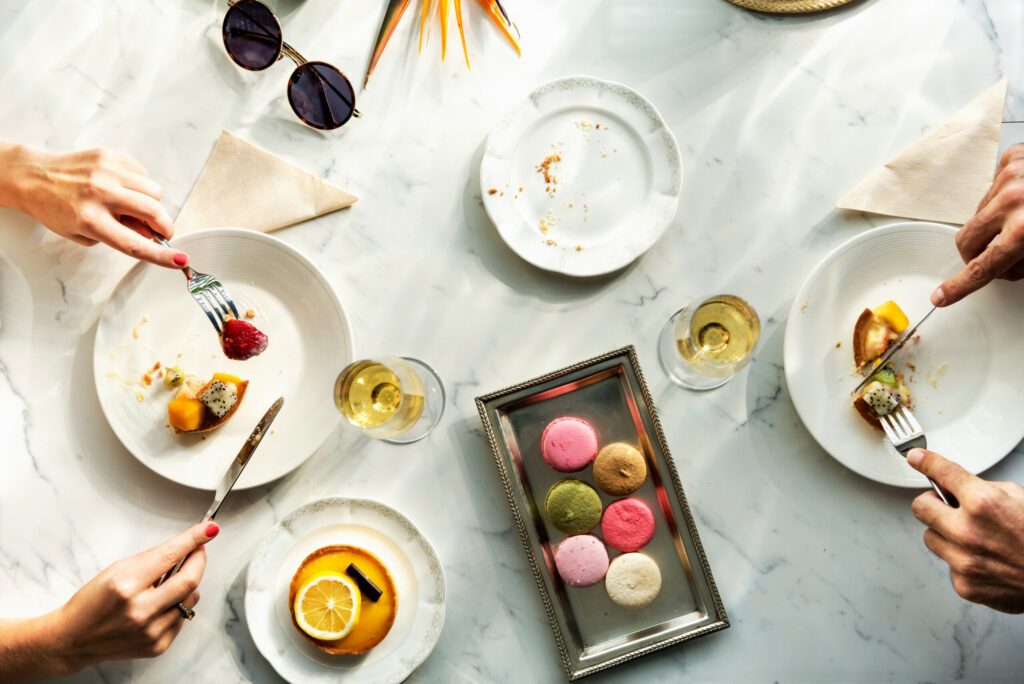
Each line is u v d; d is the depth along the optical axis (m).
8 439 1.39
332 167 1.41
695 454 1.40
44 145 1.40
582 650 1.35
